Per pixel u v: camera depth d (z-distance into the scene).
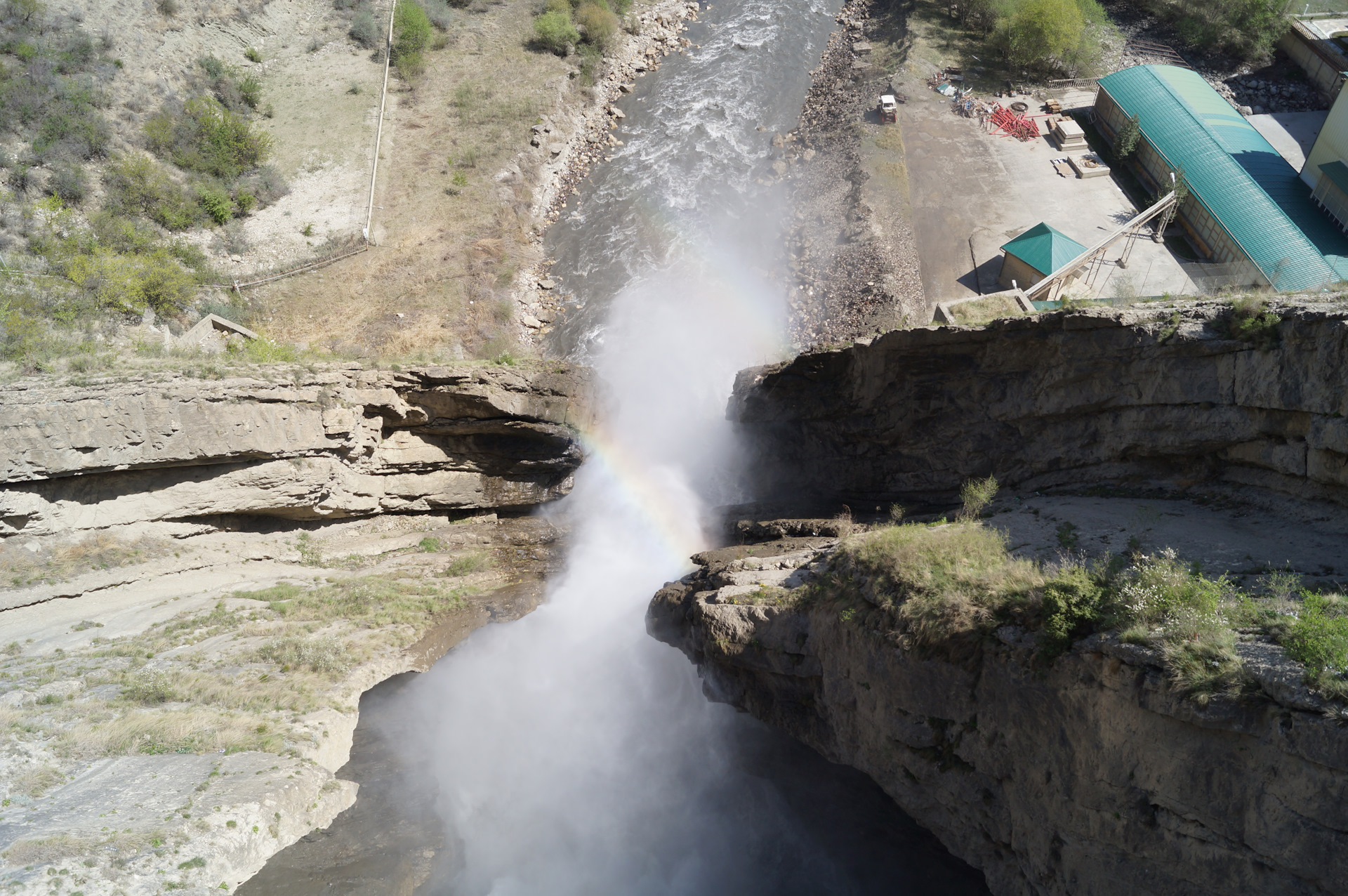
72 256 39.66
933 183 50.28
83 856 13.16
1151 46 60.66
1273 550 13.62
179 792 15.08
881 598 15.00
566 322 48.00
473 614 23.89
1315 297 15.91
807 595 17.08
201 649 19.89
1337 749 8.85
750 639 17.61
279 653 20.00
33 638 19.42
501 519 32.41
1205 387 16.81
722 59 65.94
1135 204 48.09
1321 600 11.00
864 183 50.00
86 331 35.38
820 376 29.22
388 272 48.25
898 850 18.41
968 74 58.50
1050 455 20.70
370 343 44.25
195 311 42.38
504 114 58.22
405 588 24.86
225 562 24.19
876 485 27.22
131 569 22.05
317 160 54.34
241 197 50.19
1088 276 43.12
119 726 16.52
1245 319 15.90
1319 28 56.75
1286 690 9.46
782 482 33.16
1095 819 11.74
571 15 66.81
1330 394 14.16
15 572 20.44
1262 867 9.80
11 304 33.56
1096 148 52.47
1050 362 20.08
